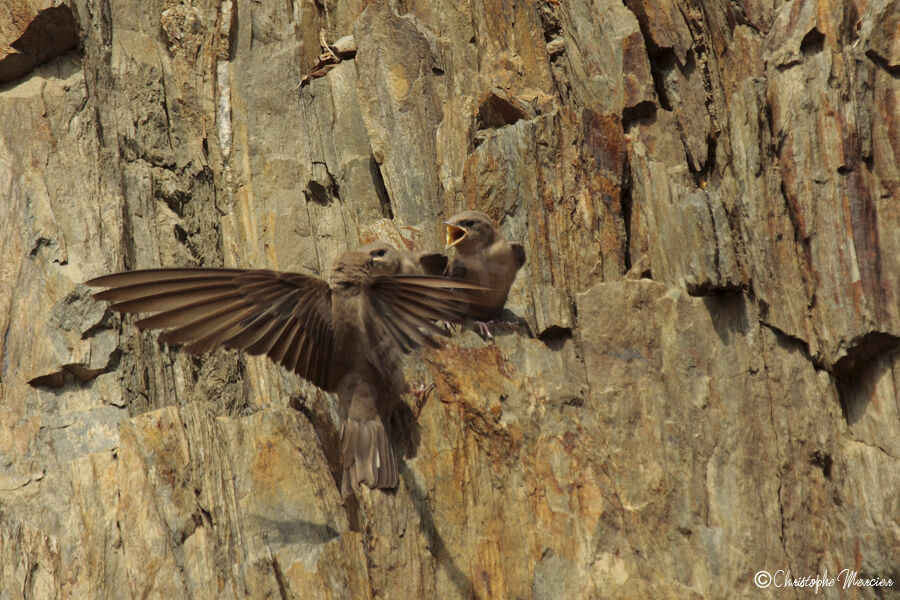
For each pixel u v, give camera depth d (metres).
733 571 12.05
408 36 16.66
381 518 11.62
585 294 13.87
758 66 16.66
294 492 11.59
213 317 7.00
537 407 12.73
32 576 10.52
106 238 13.58
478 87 16.38
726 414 13.27
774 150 15.03
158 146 15.52
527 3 16.50
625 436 12.97
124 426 11.54
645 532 12.22
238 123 16.47
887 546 12.46
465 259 12.78
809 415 13.52
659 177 15.01
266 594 10.86
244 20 17.16
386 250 12.12
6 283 12.85
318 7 17.83
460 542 11.73
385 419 9.30
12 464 11.47
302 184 16.38
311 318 7.84
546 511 11.98
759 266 14.27
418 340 6.59
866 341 13.44
